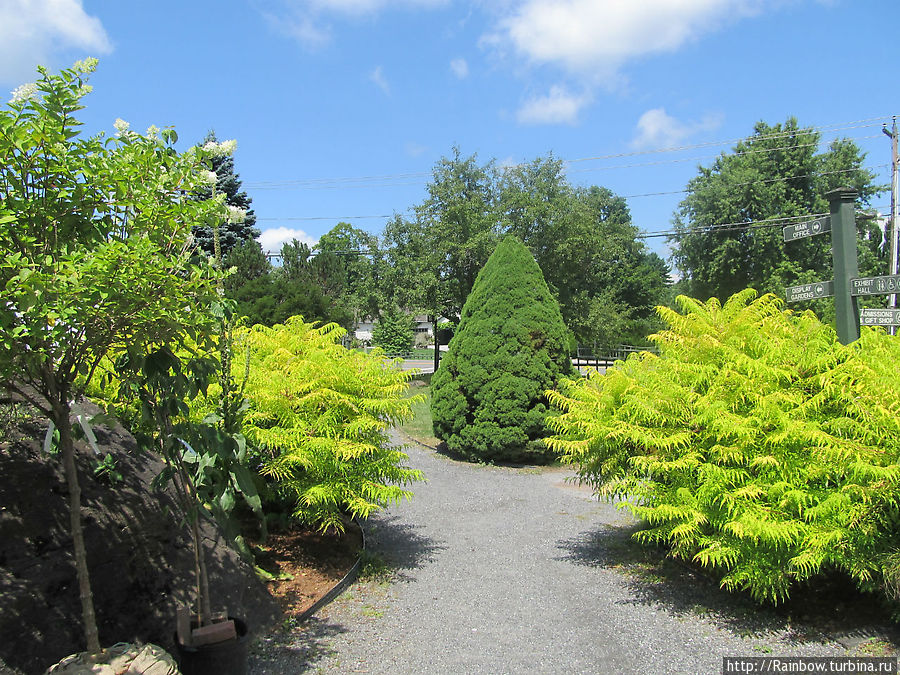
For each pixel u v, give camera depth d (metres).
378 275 24.97
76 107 2.62
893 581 3.51
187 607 3.52
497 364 9.48
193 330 2.84
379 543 5.96
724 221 29.89
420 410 14.96
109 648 2.89
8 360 2.48
